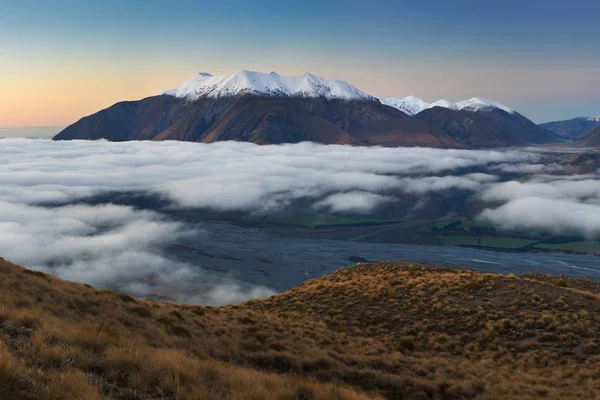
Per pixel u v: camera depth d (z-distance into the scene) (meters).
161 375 12.95
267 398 12.84
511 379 22.08
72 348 13.27
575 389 20.52
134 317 22.83
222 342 23.25
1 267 24.33
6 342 13.06
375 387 20.28
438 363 25.06
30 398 9.88
